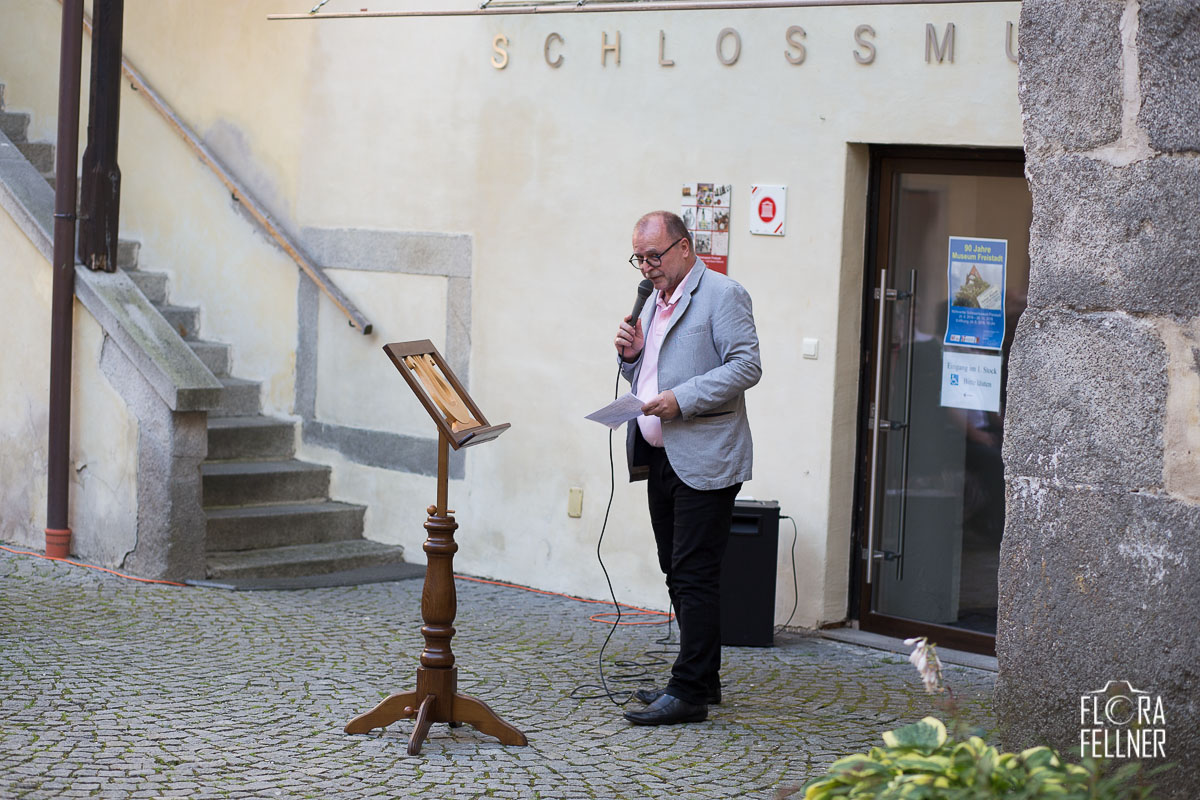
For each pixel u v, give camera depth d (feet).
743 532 22.62
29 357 27.50
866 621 23.91
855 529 23.84
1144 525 12.13
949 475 23.04
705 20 24.11
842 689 20.07
